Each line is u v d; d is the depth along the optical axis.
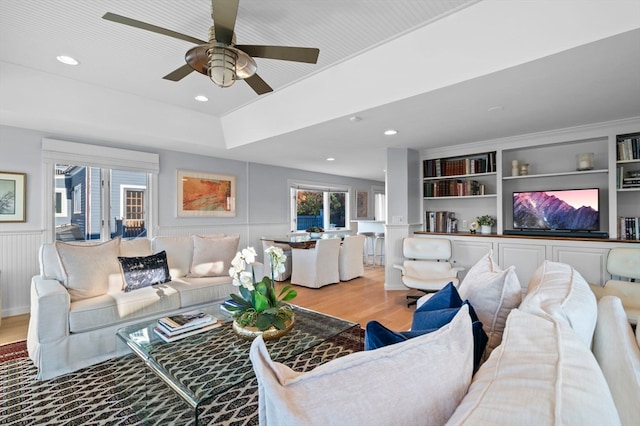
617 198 3.67
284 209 6.83
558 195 3.93
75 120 3.45
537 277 1.43
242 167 6.02
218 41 1.82
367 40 2.52
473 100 2.82
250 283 2.12
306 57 1.97
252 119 4.13
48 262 2.72
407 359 0.58
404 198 4.82
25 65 2.90
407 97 2.73
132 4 2.10
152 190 4.73
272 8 2.12
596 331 1.03
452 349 0.65
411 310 3.76
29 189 3.72
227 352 1.86
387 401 0.51
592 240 3.49
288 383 0.50
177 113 4.08
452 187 4.77
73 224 4.11
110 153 4.30
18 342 2.83
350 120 3.40
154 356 1.82
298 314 2.51
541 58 2.06
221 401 1.96
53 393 2.04
